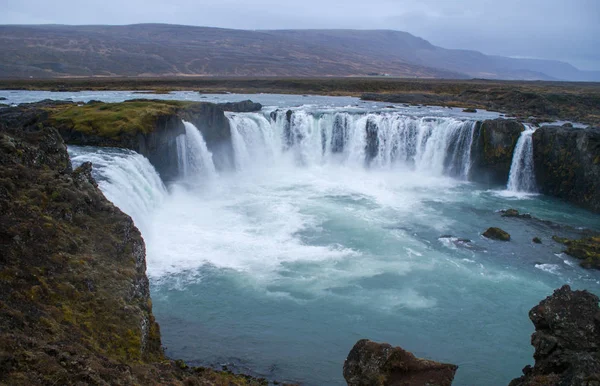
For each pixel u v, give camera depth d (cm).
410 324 2695
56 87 11262
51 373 1329
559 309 1912
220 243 3597
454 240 3850
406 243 3769
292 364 2309
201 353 2336
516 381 1858
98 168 3575
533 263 3491
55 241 2050
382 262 3422
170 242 3562
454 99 10412
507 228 4203
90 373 1420
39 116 4591
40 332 1552
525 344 2555
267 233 3850
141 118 4697
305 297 2919
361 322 2694
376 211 4528
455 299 2970
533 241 3891
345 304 2862
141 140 4516
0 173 2183
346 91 12662
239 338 2488
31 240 1969
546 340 1830
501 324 2727
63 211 2236
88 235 2255
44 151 2584
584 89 12694
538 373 1786
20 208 2073
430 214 4528
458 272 3312
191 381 1841
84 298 1867
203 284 3000
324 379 2219
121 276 2084
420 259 3494
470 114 7788
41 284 1788
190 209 4316
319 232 3925
